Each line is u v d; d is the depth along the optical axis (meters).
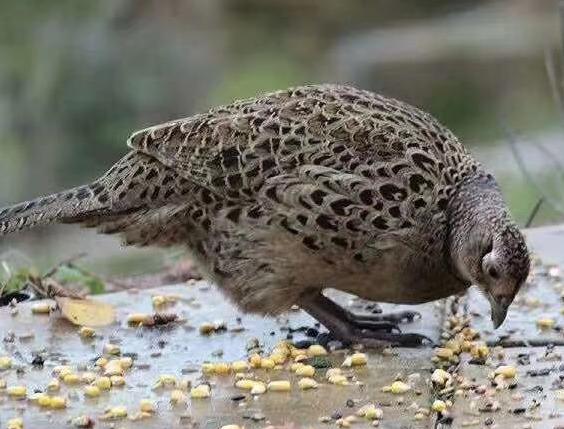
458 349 10.95
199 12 39.62
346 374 10.50
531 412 9.60
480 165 11.10
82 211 11.23
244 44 41.44
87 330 11.44
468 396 9.95
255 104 11.23
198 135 11.05
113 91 31.70
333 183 10.59
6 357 10.82
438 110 35.97
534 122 30.98
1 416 9.65
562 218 18.14
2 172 29.33
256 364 10.69
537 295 12.28
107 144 30.81
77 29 32.41
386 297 11.02
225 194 10.90
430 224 10.62
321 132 10.83
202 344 11.25
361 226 10.59
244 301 11.16
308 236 10.67
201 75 35.88
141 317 11.77
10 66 30.70
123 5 34.59
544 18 41.28
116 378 10.32
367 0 45.72
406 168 10.62
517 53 38.38
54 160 30.02
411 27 43.75
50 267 17.81
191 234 11.30
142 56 33.66
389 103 11.27
